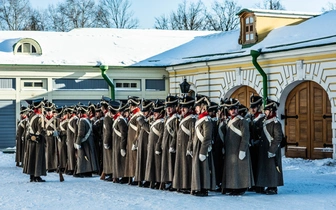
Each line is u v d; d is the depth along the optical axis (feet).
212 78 79.41
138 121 48.80
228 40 87.10
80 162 56.49
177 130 45.06
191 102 43.60
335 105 62.28
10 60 86.89
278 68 68.85
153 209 36.35
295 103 68.39
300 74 65.98
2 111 87.35
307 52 64.49
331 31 66.39
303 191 43.96
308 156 66.90
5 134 87.45
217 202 38.88
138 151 48.49
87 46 93.61
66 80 88.38
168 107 45.83
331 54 62.44
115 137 51.29
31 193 44.14
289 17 78.74
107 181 53.06
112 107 52.54
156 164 46.80
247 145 42.19
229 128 42.70
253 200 39.68
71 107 60.80
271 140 42.63
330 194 42.39
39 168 51.70
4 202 39.96
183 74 85.35
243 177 42.11
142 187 47.96
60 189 46.37
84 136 56.29
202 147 41.52
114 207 37.24
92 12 188.14
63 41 94.63
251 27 77.61
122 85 89.15
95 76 88.74
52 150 61.11
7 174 59.41
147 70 88.99
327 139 65.00
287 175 54.54
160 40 97.25
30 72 87.04
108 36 97.71
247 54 71.72
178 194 43.09
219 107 44.98
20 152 68.59
